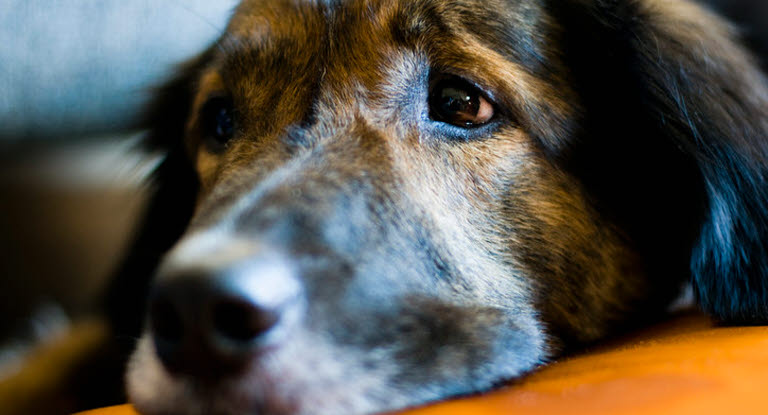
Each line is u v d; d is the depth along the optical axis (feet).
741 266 1.30
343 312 1.08
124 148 2.09
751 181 1.34
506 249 1.28
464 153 1.29
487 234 1.27
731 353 1.00
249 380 1.00
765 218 1.32
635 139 1.39
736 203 1.33
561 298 1.33
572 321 1.34
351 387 1.05
